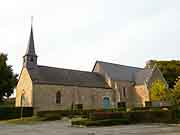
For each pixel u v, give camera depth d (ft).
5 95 164.55
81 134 57.11
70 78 138.92
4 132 63.21
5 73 158.20
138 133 59.00
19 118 110.42
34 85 120.57
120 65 171.73
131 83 160.25
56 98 126.62
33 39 136.98
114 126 78.18
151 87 151.53
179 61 196.85
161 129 69.31
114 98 149.18
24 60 132.46
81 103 134.82
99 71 160.66
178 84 118.52
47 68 137.18
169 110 100.32
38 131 64.44
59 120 99.50
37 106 119.34
